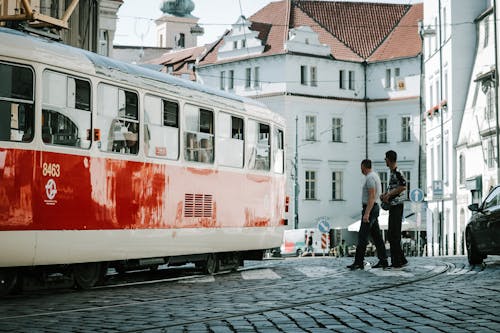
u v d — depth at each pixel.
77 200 13.56
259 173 20.34
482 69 49.81
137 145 15.20
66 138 13.35
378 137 79.69
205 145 17.69
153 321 9.86
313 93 77.56
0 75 12.28
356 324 9.42
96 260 14.12
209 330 9.07
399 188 18.28
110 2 51.06
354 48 81.00
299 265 21.05
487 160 47.56
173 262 16.88
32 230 12.66
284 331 8.98
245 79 78.94
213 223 18.03
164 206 16.08
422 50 77.69
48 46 13.12
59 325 9.52
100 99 14.16
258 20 81.62
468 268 18.66
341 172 79.06
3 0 22.41
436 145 58.12
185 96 16.86
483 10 53.00
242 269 20.33
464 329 8.91
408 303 11.39
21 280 13.22
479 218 19.66
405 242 58.66
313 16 81.50
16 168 12.43
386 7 84.12
